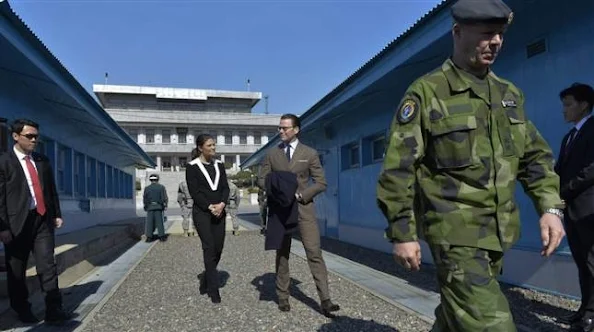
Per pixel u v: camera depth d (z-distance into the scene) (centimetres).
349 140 1153
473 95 228
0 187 462
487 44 224
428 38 604
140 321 506
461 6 226
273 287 666
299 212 504
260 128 7362
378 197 233
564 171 407
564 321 445
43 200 493
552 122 543
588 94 406
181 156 7081
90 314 534
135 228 1559
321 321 486
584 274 403
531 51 571
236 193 1554
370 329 453
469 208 223
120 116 6781
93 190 1617
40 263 489
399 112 237
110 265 909
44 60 732
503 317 217
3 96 827
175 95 7988
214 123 7144
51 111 1102
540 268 561
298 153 516
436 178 231
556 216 223
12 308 510
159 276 779
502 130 229
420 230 243
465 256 221
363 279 688
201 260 959
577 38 507
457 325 226
